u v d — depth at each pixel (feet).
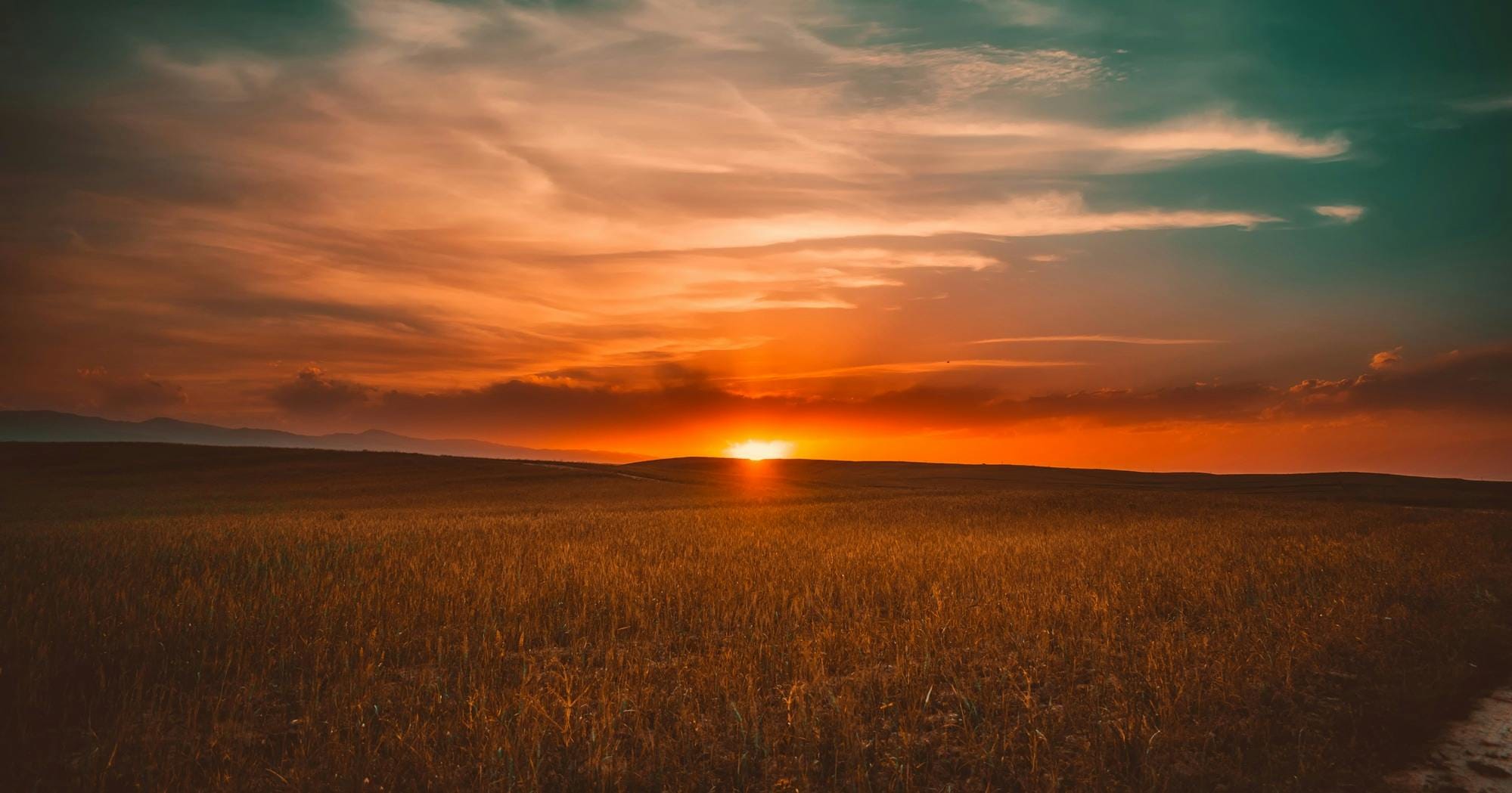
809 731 21.24
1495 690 26.03
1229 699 24.07
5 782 19.36
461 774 19.21
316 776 19.60
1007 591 40.93
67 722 23.03
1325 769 19.57
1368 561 53.31
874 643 30.48
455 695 24.90
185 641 29.76
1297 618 34.12
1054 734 21.54
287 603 35.32
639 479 260.83
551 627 34.32
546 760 20.06
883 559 55.93
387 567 47.91
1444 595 40.19
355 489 218.38
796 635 31.71
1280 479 334.85
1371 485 279.49
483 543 66.39
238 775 19.79
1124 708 22.72
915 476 378.53
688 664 28.19
